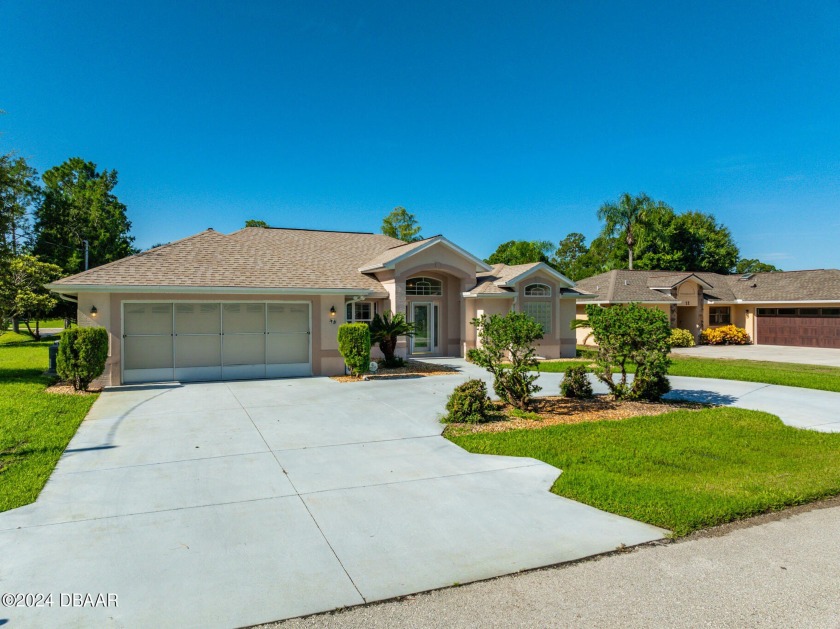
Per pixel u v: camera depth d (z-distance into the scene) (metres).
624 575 4.54
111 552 4.86
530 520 5.70
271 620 3.88
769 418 10.87
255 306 16.27
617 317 12.52
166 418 10.43
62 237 45.72
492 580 4.46
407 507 6.04
